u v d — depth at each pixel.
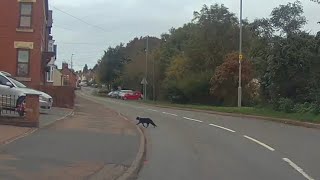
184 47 64.44
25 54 35.31
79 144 14.12
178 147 15.48
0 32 35.19
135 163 11.29
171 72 64.62
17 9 35.25
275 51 33.22
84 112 32.47
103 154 12.48
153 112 37.31
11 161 10.44
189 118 30.19
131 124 23.16
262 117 29.89
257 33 55.38
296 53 32.34
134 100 72.19
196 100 60.59
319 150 14.92
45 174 9.27
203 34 58.84
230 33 58.28
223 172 11.01
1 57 35.12
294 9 53.66
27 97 18.16
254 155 13.77
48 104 26.34
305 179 10.26
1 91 21.02
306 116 27.02
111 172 10.03
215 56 58.59
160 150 14.71
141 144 14.97
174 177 10.34
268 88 34.38
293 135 19.52
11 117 18.38
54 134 16.25
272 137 18.66
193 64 60.62
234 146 15.80
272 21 54.22
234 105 51.25
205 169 11.40
